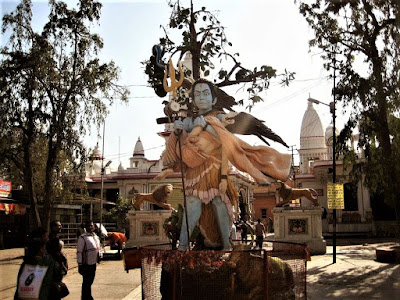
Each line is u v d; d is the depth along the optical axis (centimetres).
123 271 1455
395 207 1338
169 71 780
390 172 1319
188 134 782
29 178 1869
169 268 598
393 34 1248
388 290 940
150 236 2005
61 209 3045
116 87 1916
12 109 1744
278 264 594
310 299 856
